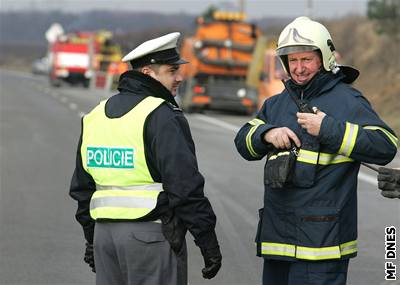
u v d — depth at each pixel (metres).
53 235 18.34
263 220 9.12
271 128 8.95
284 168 8.69
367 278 14.95
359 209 21.17
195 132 41.56
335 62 9.05
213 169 28.36
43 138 38.41
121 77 9.05
